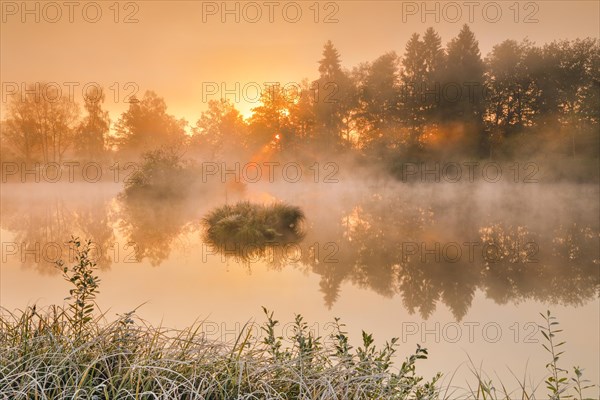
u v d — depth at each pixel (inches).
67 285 301.0
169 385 86.1
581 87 1654.8
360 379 89.9
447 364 178.2
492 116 1777.8
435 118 1685.5
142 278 330.3
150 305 254.7
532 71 1690.5
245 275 349.1
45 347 94.0
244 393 84.9
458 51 1731.1
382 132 1829.5
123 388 82.0
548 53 1711.4
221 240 548.1
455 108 1675.7
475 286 327.6
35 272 343.3
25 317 105.2
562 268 397.7
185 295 280.2
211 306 255.1
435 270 386.3
